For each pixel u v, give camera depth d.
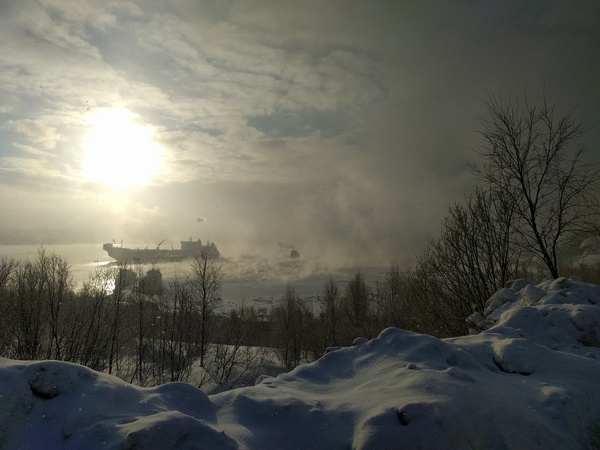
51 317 27.80
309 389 5.54
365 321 36.88
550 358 6.49
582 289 9.66
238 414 4.72
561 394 5.42
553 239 14.38
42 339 27.33
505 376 6.08
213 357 34.56
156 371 31.47
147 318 35.06
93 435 3.85
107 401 4.37
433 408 4.36
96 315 30.09
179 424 3.81
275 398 4.89
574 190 14.22
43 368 4.47
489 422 4.52
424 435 4.14
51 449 3.85
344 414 4.65
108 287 32.56
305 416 4.62
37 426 4.07
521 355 6.32
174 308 35.03
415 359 5.82
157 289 36.97
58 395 4.35
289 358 38.44
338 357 6.31
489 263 15.73
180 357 31.27
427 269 18.34
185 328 34.72
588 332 8.16
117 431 3.82
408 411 4.27
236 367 34.56
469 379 5.21
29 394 4.27
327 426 4.52
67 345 27.50
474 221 16.09
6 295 27.36
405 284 26.92
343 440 4.37
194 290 36.41
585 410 5.44
